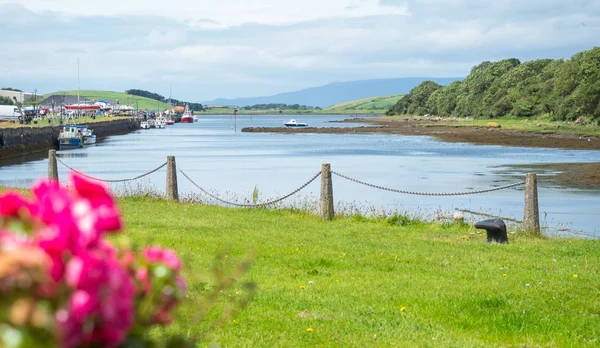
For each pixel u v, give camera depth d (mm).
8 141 65500
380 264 12102
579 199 31594
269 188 36562
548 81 134875
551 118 123750
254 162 55969
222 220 17344
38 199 2965
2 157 63094
